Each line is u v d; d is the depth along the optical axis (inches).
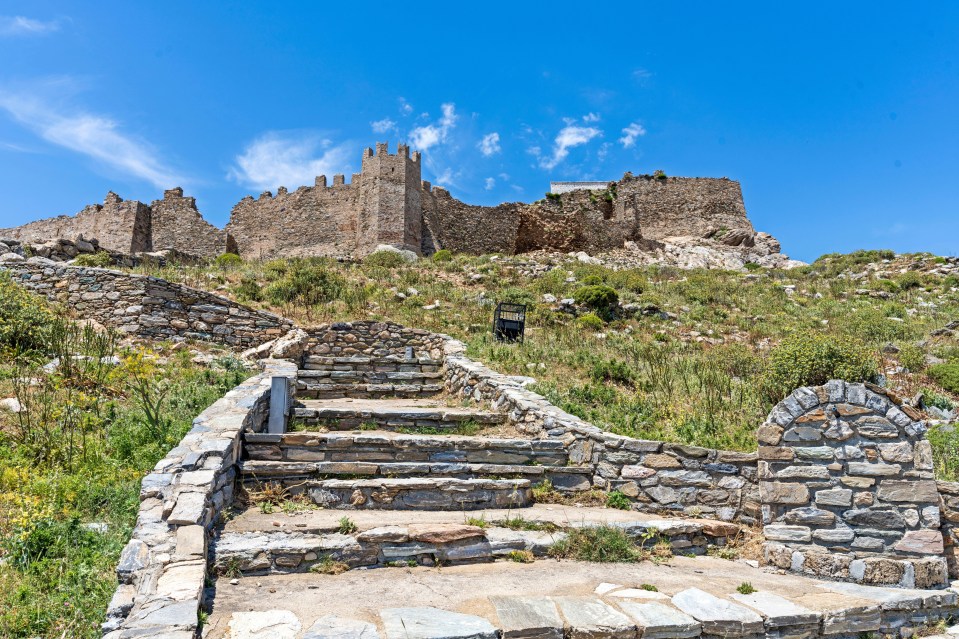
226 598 169.3
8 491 219.0
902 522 239.1
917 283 1016.2
